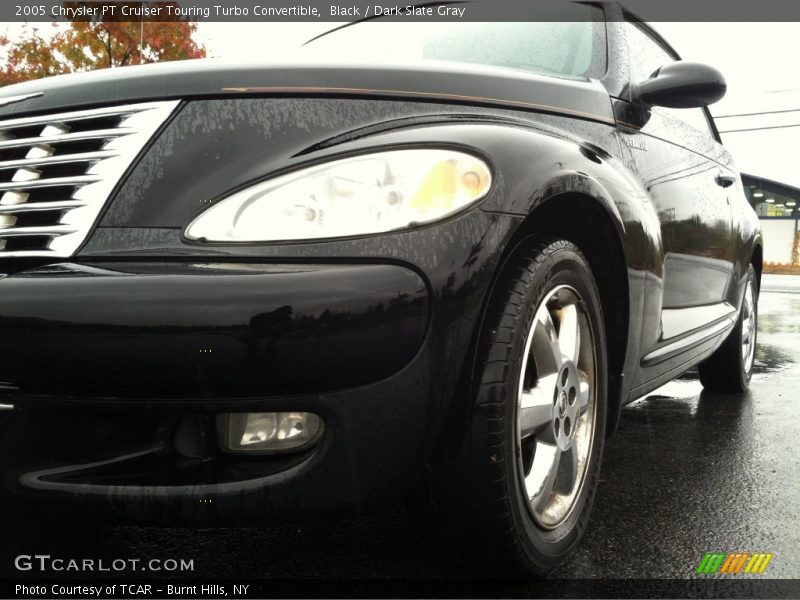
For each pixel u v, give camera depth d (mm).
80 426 1428
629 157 2240
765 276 23234
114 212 1441
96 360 1328
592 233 1919
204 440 1452
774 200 40094
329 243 1372
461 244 1420
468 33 2607
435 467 1532
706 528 1978
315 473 1374
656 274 2166
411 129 1535
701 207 2809
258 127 1497
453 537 1584
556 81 2064
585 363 1876
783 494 2254
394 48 2676
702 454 2699
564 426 1801
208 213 1407
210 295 1311
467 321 1427
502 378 1500
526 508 1599
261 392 1342
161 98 1527
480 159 1515
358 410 1360
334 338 1324
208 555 1763
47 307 1340
